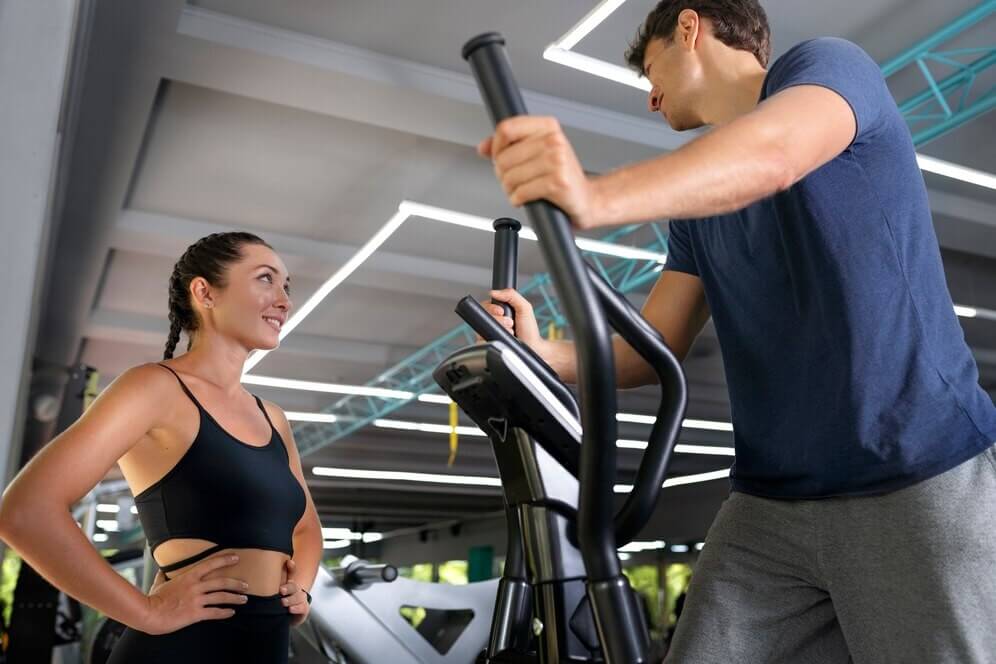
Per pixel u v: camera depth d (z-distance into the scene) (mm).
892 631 1072
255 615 1444
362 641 2273
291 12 4961
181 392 1479
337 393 12594
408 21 5043
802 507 1163
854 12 5016
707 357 10586
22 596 4500
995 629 1013
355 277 8133
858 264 1104
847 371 1114
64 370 7102
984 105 4938
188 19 4828
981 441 1062
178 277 1641
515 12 4941
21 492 1314
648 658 766
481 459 16359
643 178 767
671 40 1313
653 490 871
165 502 1452
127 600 1332
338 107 5488
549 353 1324
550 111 5609
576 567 883
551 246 716
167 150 6402
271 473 1521
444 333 10227
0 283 1647
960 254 7750
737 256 1244
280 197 7129
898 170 1120
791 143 867
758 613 1209
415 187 6938
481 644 2361
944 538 1040
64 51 1761
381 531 24500
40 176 1696
